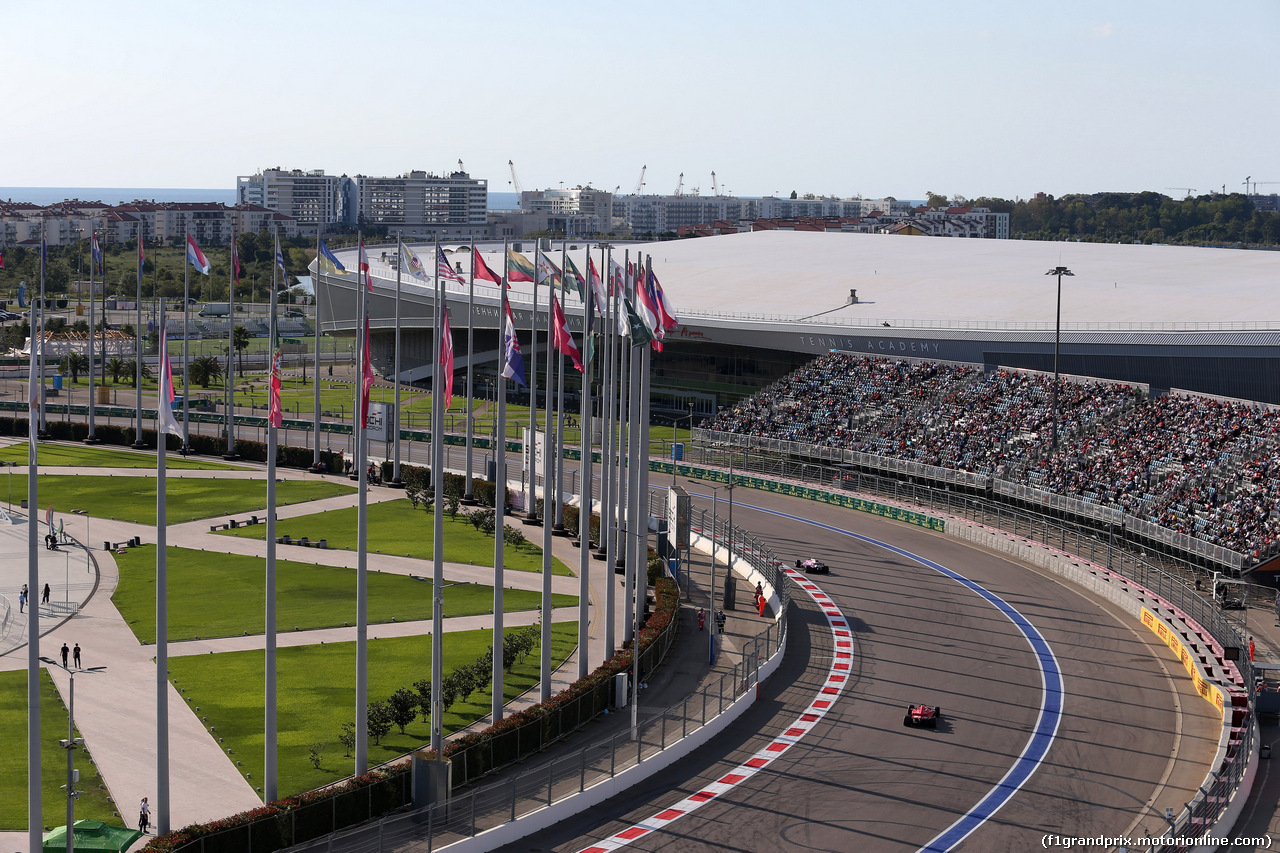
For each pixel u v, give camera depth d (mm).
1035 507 139125
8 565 118938
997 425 156875
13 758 74875
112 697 85250
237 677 89688
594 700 83750
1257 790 75562
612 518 129375
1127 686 92750
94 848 58500
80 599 108375
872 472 157750
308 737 79062
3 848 63094
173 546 127250
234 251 173000
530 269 118562
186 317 176500
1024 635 104500
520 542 129250
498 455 78812
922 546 133625
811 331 188750
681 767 77250
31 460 58594
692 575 120750
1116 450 142375
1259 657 97812
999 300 194875
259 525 136750
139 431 180250
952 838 68062
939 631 105250
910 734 83062
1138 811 71875
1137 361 166000
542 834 67750
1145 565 118438
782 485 158750
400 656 94625
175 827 66125
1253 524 119188
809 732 83188
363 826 66250
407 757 74312
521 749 76750
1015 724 85000
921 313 192125
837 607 111500
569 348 91500
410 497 147750
